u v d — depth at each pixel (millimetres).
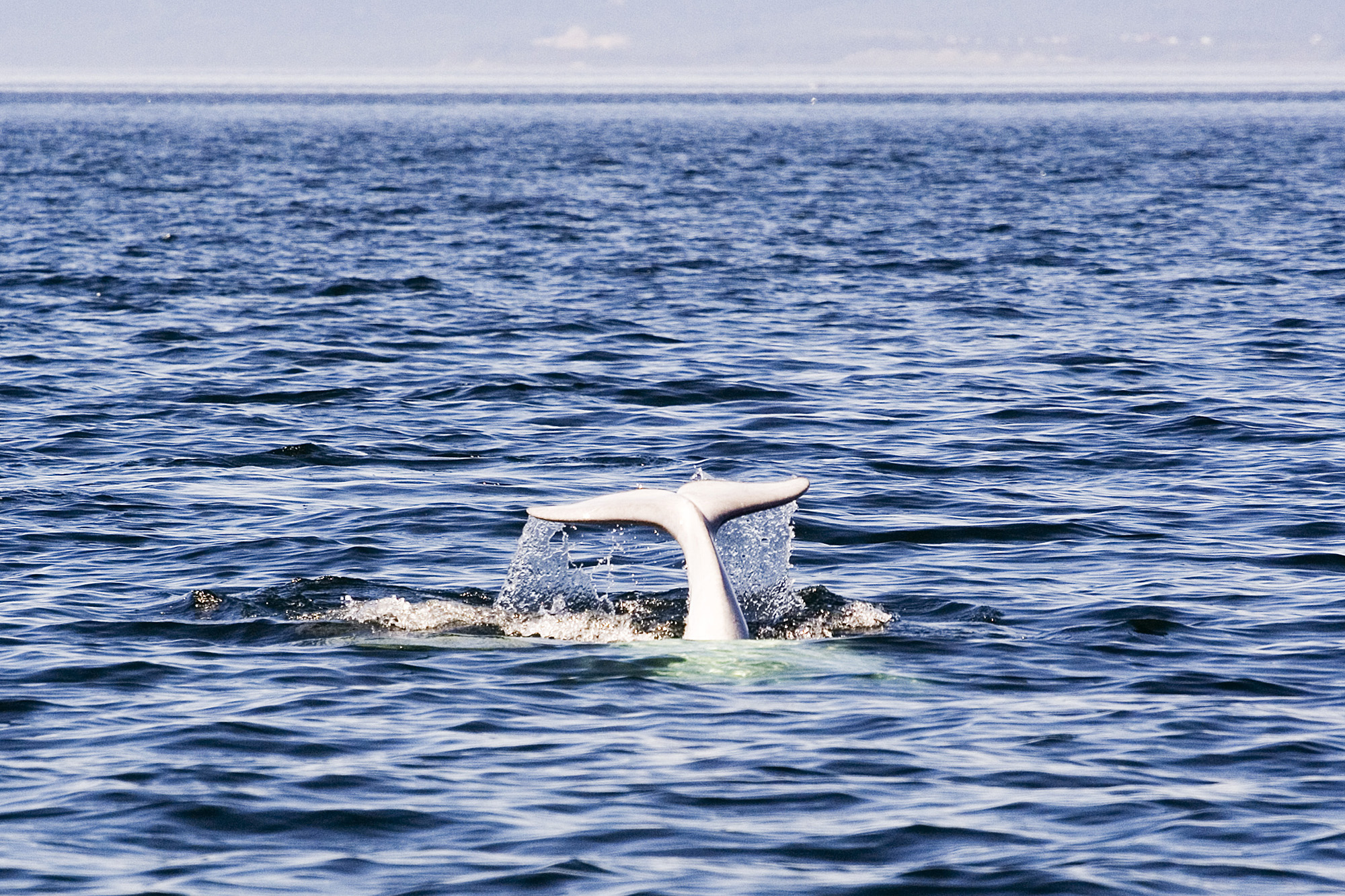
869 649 46312
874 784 36406
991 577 54500
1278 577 54156
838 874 31953
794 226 187750
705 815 34719
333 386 89312
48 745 38531
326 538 58750
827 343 104250
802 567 55719
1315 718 40656
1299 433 77875
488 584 53344
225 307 119188
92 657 45312
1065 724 40250
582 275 139625
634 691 42688
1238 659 45500
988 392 88312
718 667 44594
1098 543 58812
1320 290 132125
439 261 149250
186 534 59312
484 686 43125
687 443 76250
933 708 41438
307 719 40500
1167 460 72625
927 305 122625
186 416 81312
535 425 80062
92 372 92375
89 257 148125
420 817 34625
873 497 65688
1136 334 108938
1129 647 46625
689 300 124250
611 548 58469
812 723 40312
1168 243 170625
